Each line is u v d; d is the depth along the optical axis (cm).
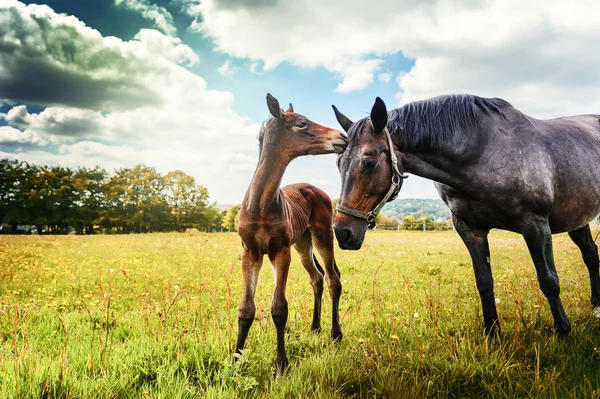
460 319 417
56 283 662
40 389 255
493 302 371
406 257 1114
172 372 282
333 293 421
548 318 395
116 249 1371
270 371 306
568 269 805
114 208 6606
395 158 330
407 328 394
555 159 356
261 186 337
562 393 245
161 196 6875
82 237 2536
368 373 287
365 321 443
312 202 454
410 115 354
